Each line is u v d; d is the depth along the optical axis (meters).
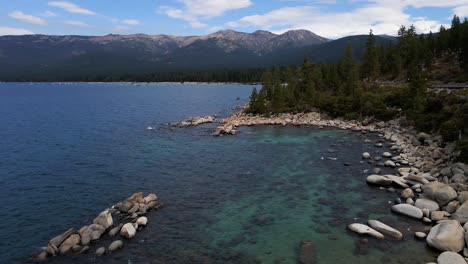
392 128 73.56
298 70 128.38
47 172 47.25
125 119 103.38
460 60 94.50
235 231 28.33
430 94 69.38
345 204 33.53
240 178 43.31
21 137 73.88
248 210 32.78
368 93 91.06
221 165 49.94
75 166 50.31
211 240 26.78
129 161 53.12
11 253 25.61
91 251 25.05
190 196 37.06
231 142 67.62
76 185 41.56
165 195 37.50
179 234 27.89
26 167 49.84
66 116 110.75
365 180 40.81
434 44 118.00
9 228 29.89
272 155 55.59
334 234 27.22
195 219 30.89
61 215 32.69
